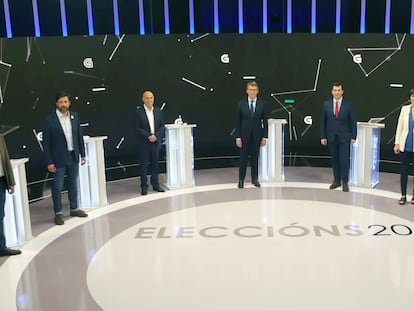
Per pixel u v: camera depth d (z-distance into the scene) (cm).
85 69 752
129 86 802
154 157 710
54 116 564
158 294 392
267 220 572
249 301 376
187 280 417
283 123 746
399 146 608
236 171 859
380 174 816
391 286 395
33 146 697
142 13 830
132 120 816
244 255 468
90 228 562
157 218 592
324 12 848
